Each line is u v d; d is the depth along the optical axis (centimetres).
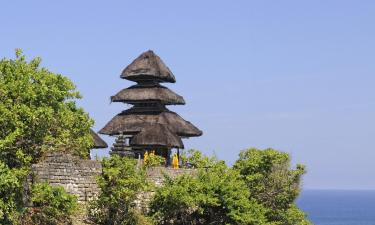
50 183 4450
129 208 4762
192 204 5031
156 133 6384
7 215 3712
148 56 6969
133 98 6762
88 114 4353
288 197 5884
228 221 5188
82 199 4691
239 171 5766
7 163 3853
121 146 5778
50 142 4050
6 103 3847
